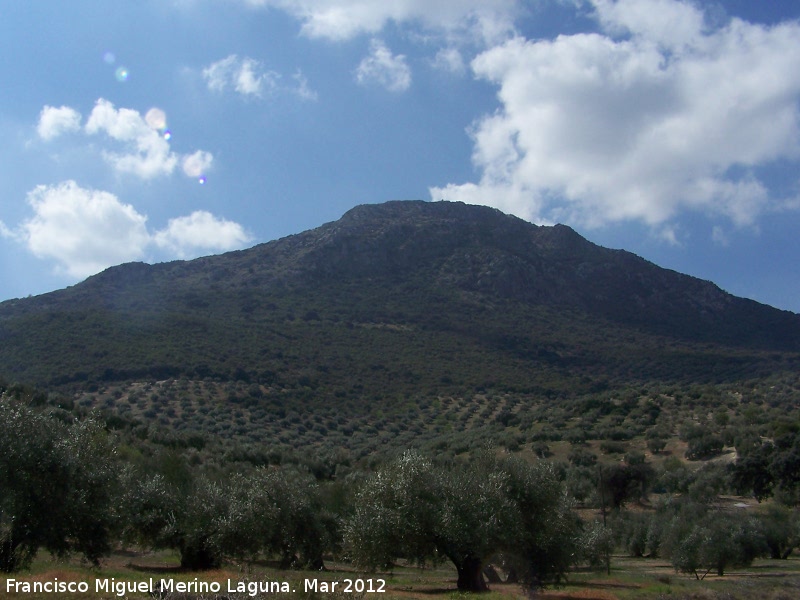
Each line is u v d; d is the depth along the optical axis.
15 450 25.64
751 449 79.94
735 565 52.12
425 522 31.25
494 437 95.56
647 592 35.66
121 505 32.09
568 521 34.31
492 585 34.62
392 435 100.69
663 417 102.88
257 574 27.73
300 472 62.66
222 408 95.25
